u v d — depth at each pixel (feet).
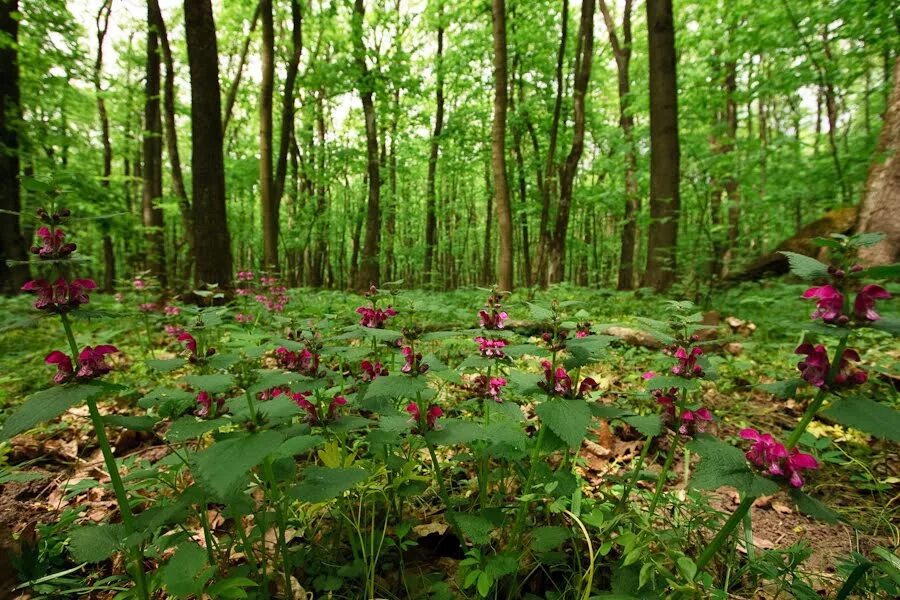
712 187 35.94
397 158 81.15
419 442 7.00
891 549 7.18
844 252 4.28
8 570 6.06
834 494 8.75
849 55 29.58
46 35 36.45
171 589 4.50
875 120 51.98
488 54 58.08
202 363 5.93
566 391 5.85
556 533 5.84
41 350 17.48
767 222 36.45
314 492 4.91
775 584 6.26
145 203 50.24
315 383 5.67
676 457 9.86
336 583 5.94
